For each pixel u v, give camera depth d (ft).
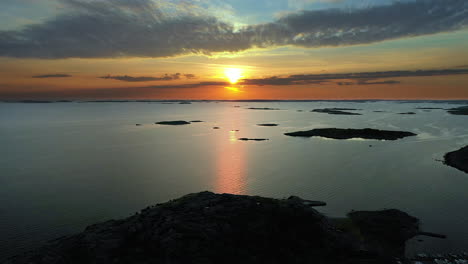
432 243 144.25
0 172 299.99
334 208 194.08
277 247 133.69
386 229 155.74
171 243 128.47
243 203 163.84
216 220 145.69
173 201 175.73
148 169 310.86
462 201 206.80
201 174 288.30
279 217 152.87
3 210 198.29
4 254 144.15
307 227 148.56
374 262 126.93
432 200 209.05
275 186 246.27
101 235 136.56
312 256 130.62
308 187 242.17
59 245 131.34
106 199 219.00
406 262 127.34
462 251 137.18
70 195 228.43
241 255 126.72
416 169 298.76
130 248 128.67
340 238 144.66
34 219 183.93
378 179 263.49
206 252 125.70
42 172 299.79
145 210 165.99
